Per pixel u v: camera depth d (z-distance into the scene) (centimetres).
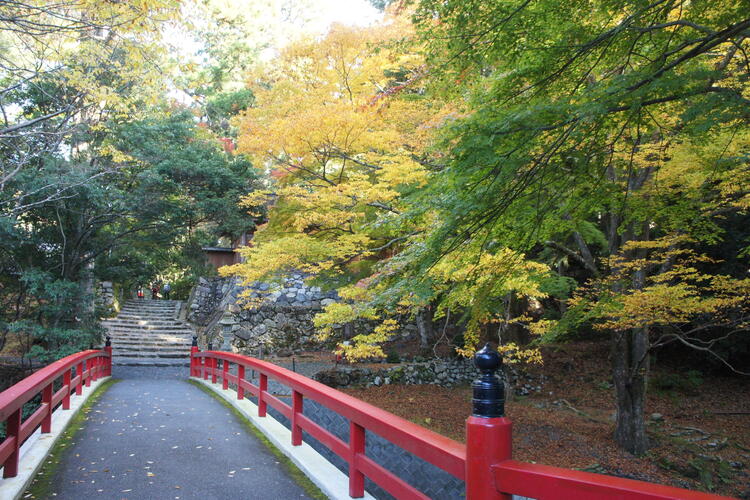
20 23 795
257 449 529
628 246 863
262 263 930
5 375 1591
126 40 840
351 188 879
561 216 598
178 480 421
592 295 983
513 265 569
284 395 1145
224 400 921
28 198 1305
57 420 632
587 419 1298
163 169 1619
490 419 215
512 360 1193
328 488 387
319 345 1992
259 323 1959
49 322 1535
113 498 376
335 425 959
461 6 439
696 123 446
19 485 377
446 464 245
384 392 1503
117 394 1005
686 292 810
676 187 821
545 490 188
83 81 984
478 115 435
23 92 1313
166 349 1969
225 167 1800
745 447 1161
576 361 1748
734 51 561
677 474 991
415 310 917
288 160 1051
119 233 1786
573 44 446
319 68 1081
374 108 889
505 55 471
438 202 487
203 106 2389
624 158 721
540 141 427
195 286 2500
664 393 1541
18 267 1529
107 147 1344
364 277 1064
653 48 485
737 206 813
